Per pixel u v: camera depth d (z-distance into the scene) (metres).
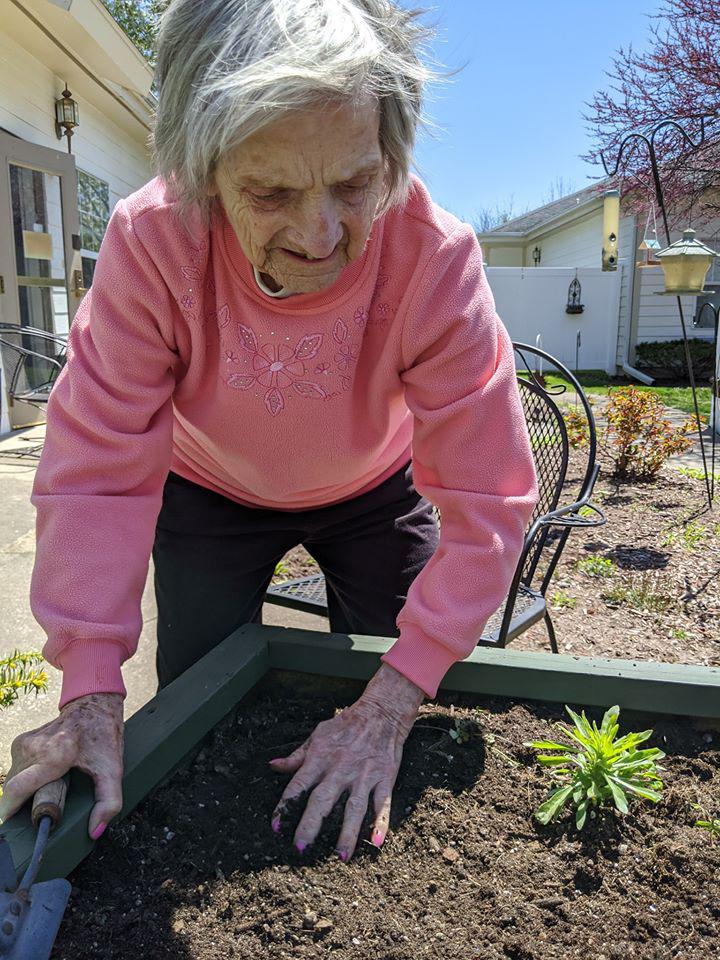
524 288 14.31
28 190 6.19
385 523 1.62
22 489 4.30
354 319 1.17
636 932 0.89
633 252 13.34
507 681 1.26
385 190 1.04
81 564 1.06
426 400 1.21
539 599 2.20
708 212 12.59
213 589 1.56
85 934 0.85
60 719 0.98
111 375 1.13
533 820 1.04
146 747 1.02
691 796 1.09
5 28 5.80
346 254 1.02
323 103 0.82
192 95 0.93
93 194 8.38
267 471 1.36
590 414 2.38
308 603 2.12
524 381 2.57
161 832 0.99
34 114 6.50
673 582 3.39
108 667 1.02
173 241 1.10
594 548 3.84
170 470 1.55
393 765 1.07
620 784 1.05
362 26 0.86
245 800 1.06
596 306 14.35
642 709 1.23
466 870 0.96
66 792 0.92
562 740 1.18
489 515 1.17
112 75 7.17
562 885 0.95
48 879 0.85
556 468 2.69
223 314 1.17
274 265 1.01
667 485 5.11
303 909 0.89
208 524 1.53
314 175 0.87
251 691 1.29
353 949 0.85
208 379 1.25
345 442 1.32
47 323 6.58
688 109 11.71
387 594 1.66
